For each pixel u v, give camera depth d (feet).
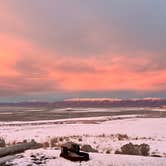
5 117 255.70
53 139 77.71
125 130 113.50
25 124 157.38
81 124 150.92
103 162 35.63
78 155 37.76
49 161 35.96
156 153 53.67
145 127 125.59
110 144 67.62
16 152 27.61
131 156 39.70
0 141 63.41
